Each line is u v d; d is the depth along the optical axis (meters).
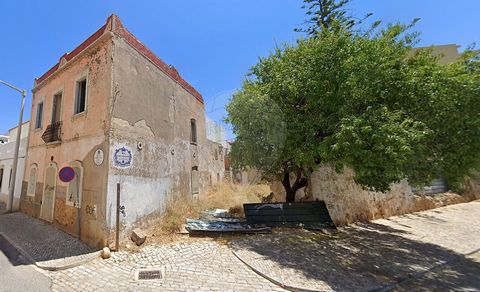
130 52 7.39
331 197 8.45
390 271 4.96
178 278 4.36
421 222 9.62
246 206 8.29
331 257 5.55
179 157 9.95
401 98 5.79
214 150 15.15
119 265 4.92
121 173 6.44
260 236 6.86
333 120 5.87
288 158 7.07
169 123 9.33
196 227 7.04
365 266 5.15
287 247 6.04
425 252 6.20
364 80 5.43
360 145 5.02
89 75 7.36
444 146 5.71
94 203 6.23
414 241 7.11
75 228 6.75
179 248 5.86
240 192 12.06
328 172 8.61
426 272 5.06
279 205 8.23
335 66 5.82
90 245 6.04
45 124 9.38
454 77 5.43
